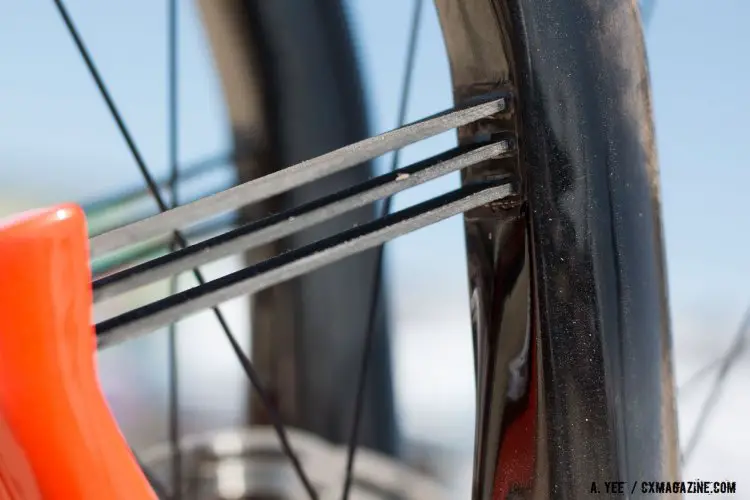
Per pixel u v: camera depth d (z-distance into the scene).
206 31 0.49
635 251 0.25
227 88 0.50
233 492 0.53
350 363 0.57
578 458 0.24
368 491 0.54
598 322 0.24
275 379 0.57
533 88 0.23
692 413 0.46
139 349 0.54
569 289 0.24
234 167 0.51
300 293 0.56
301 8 0.50
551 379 0.24
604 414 0.24
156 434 0.54
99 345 0.19
